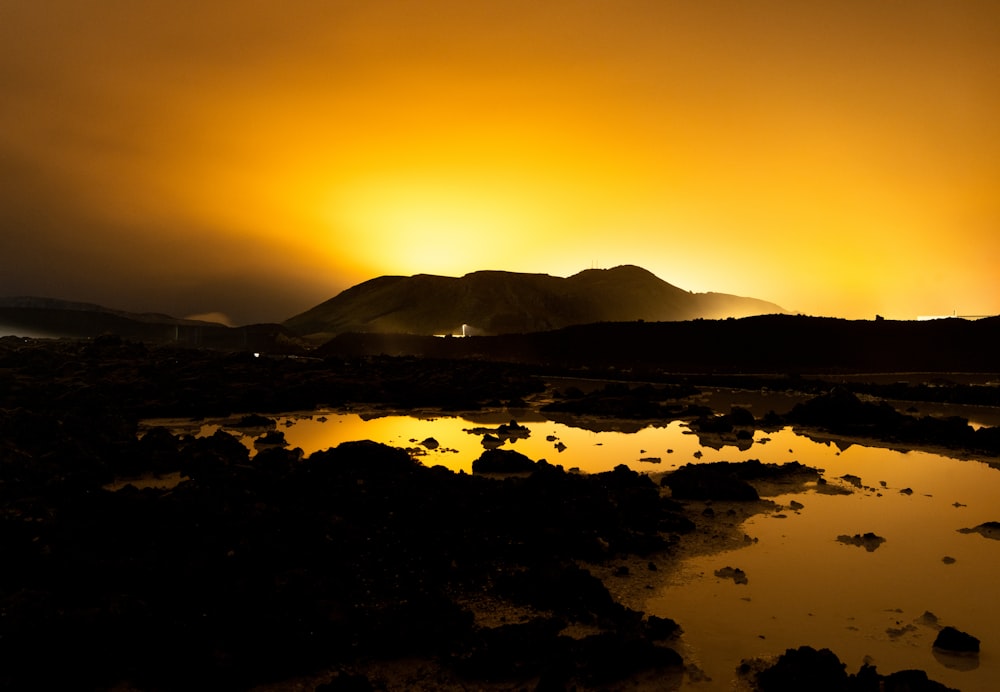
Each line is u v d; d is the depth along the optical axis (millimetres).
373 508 14320
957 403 35906
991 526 14148
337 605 9352
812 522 14656
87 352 42250
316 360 47844
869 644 9203
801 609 10266
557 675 7961
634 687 8086
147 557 10852
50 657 8133
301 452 21359
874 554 12648
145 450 18609
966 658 8836
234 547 11375
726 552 12711
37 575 10266
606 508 14023
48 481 15266
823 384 43062
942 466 20688
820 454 22594
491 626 9594
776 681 7965
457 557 11961
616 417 30984
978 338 60344
